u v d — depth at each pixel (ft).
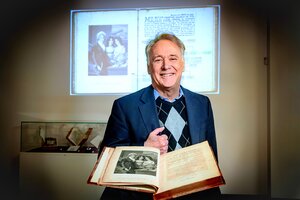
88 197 4.15
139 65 4.11
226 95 4.02
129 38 4.15
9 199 4.39
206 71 4.02
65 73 4.34
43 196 4.21
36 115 4.37
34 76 4.40
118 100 2.92
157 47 2.82
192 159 2.08
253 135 4.00
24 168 4.25
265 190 3.95
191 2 4.09
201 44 4.03
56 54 4.37
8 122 4.43
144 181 1.82
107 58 4.19
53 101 4.34
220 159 4.05
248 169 4.00
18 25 4.46
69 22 4.34
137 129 2.69
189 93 2.96
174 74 2.79
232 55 4.04
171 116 2.77
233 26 4.05
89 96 4.24
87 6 4.28
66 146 4.27
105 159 2.13
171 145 2.65
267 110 3.98
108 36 4.20
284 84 3.89
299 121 3.84
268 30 3.99
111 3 4.22
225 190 4.01
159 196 1.80
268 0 3.99
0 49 4.48
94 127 4.22
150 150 2.23
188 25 4.05
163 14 4.10
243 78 4.01
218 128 4.05
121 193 2.40
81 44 4.25
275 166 3.89
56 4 4.38
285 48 3.89
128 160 2.09
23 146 4.35
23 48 4.44
